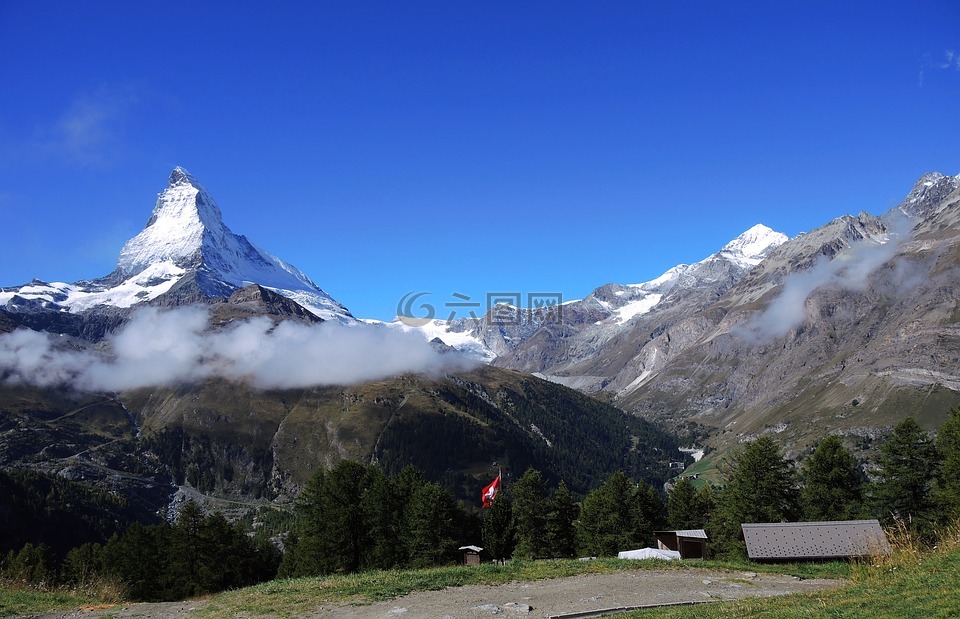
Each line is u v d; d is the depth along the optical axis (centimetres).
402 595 3734
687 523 10656
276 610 3400
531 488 10625
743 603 3153
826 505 8569
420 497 9306
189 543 9656
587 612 3262
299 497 9550
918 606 2478
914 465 7931
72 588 4431
